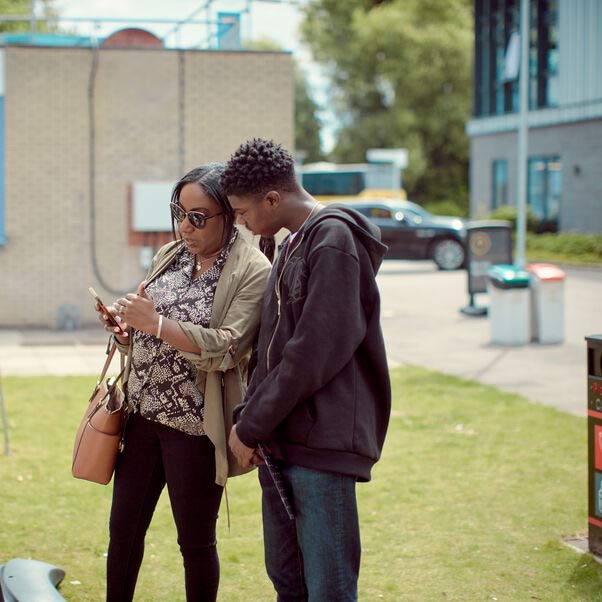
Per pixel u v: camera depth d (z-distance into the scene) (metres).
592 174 28.86
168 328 2.97
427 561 4.41
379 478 5.77
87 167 12.67
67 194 12.66
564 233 28.56
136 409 3.25
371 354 2.72
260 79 12.88
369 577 4.23
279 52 12.88
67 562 4.39
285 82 12.91
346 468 2.66
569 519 4.98
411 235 24.11
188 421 3.17
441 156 51.22
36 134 12.53
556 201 30.95
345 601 2.73
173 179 12.84
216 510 3.32
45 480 5.70
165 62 12.70
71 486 5.58
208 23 12.98
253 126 12.91
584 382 9.14
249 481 5.80
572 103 29.55
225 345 3.03
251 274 3.16
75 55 12.50
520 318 11.61
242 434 2.66
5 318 12.66
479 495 5.41
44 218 12.64
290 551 2.98
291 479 2.73
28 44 12.39
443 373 9.62
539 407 7.86
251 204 2.78
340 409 2.65
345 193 38.25
